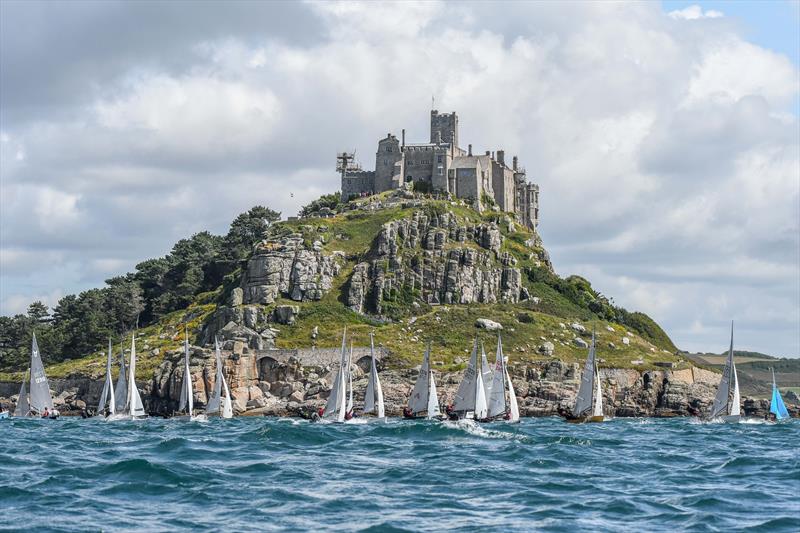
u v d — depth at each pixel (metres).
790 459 109.94
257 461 104.94
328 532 69.62
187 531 69.88
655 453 117.38
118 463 96.12
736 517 74.50
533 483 90.19
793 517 73.81
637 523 72.62
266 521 72.94
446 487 87.62
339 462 104.44
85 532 69.56
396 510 76.94
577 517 74.56
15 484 87.88
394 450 117.25
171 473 92.31
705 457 113.50
